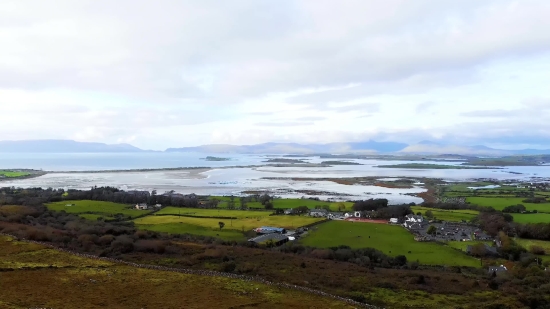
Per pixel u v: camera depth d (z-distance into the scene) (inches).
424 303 2642.7
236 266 3336.6
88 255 3395.7
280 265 3459.6
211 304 2377.0
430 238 5019.7
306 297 2613.2
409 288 2960.1
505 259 4136.3
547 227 5123.0
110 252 3636.8
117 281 2728.8
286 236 4904.0
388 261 3919.8
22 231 4097.0
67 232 4325.8
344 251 4143.7
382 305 2593.5
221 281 2871.6
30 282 2564.0
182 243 4237.2
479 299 2765.7
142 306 2289.6
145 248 3818.9
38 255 3228.3
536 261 3919.8
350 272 3353.8
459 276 3376.0
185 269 3169.3
